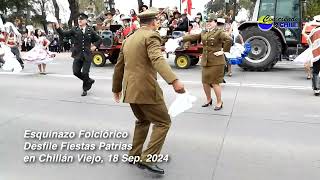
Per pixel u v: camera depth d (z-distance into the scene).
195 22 14.02
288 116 6.87
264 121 6.54
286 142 5.48
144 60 4.17
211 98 7.76
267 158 4.89
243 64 12.59
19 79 10.81
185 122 6.45
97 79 10.78
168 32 14.27
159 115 4.30
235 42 11.54
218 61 7.14
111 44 13.91
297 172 4.47
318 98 8.36
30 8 35.03
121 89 4.73
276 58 12.41
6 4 31.97
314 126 6.27
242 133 5.88
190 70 12.82
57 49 21.95
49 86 9.72
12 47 12.37
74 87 9.59
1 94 8.74
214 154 5.01
